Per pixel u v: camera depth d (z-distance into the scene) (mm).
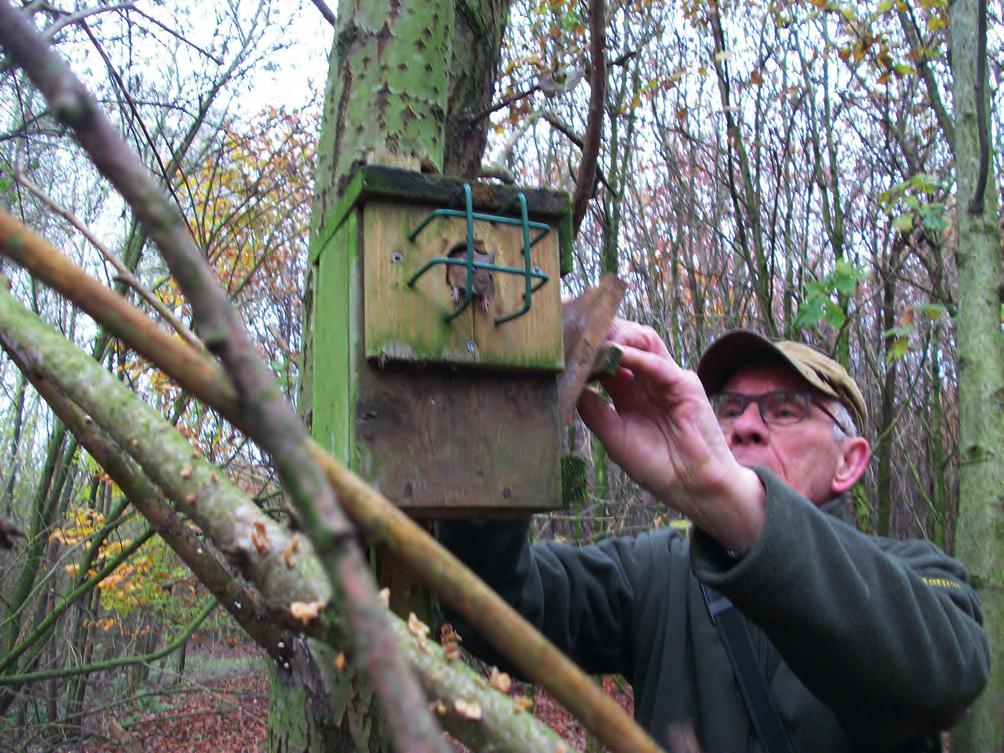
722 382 2398
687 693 1986
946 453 7828
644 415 1674
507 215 1662
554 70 2770
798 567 1438
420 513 1559
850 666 1485
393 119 1710
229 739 7281
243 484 5008
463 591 459
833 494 2279
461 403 1577
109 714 6129
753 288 6023
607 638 2238
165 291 5938
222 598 1108
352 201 1583
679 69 5973
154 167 5512
